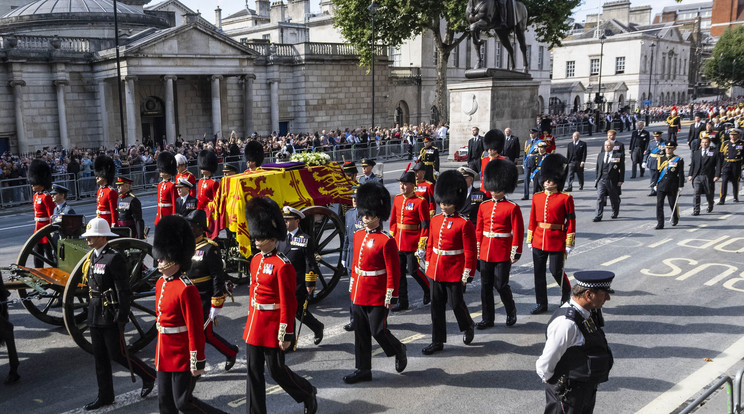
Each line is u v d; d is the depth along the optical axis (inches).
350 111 1772.9
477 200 417.7
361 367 281.0
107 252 255.1
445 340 313.7
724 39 3518.7
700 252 494.0
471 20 828.6
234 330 347.6
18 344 334.3
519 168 870.4
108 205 431.5
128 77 1347.2
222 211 395.9
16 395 273.1
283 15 2674.7
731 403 196.9
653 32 3659.0
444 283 308.2
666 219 629.0
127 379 290.0
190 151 1103.6
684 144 1437.0
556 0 1534.2
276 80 1656.0
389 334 280.7
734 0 4783.5
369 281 275.3
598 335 192.5
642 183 876.0
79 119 1421.0
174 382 226.5
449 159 877.2
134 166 989.2
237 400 266.4
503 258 336.5
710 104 3654.0
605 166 615.8
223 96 1594.5
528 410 251.9
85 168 976.3
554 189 355.9
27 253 346.9
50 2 1731.1
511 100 851.4
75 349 327.0
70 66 1390.3
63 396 272.1
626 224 608.4
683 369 286.7
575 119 1984.5
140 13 1863.9
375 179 455.5
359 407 257.0
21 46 1333.7
